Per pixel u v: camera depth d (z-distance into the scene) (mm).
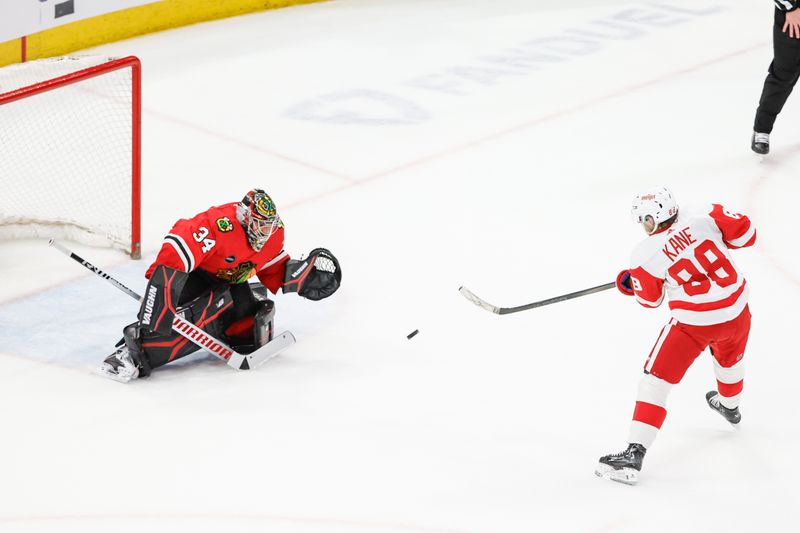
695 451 16484
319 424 16844
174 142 30484
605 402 17906
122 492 14867
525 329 20469
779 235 24734
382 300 21625
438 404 17672
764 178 28078
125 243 23844
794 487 15531
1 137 28484
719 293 15297
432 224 25438
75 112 30703
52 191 25891
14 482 15055
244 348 19141
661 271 15414
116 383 18047
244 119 32406
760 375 18781
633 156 29750
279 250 18672
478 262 23469
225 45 39031
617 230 25141
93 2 30766
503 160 29484
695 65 37688
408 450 16188
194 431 16500
